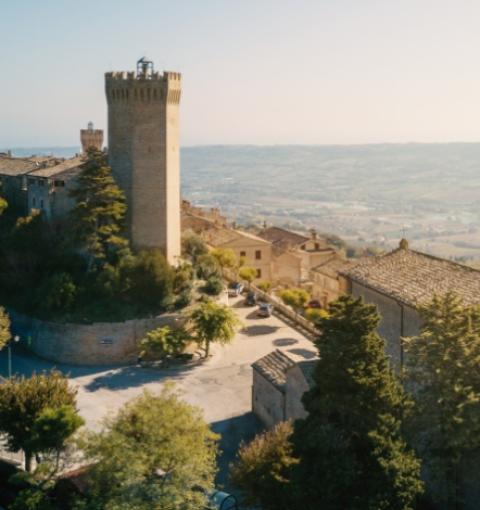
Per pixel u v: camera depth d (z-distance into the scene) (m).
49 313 69.00
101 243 74.75
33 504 34.88
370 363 31.42
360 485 30.72
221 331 65.06
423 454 34.78
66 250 76.31
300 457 32.00
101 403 55.16
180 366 64.62
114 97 76.56
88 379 61.72
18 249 76.19
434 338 33.09
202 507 34.09
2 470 40.56
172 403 34.62
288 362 50.78
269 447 35.97
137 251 77.44
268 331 75.56
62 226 80.62
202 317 65.38
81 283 71.12
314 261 118.75
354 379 30.72
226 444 47.56
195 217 121.44
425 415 33.09
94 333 66.25
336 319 31.81
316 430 31.25
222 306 67.56
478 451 34.19
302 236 123.62
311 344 70.44
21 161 103.94
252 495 35.16
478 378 32.53
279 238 125.19
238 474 35.62
